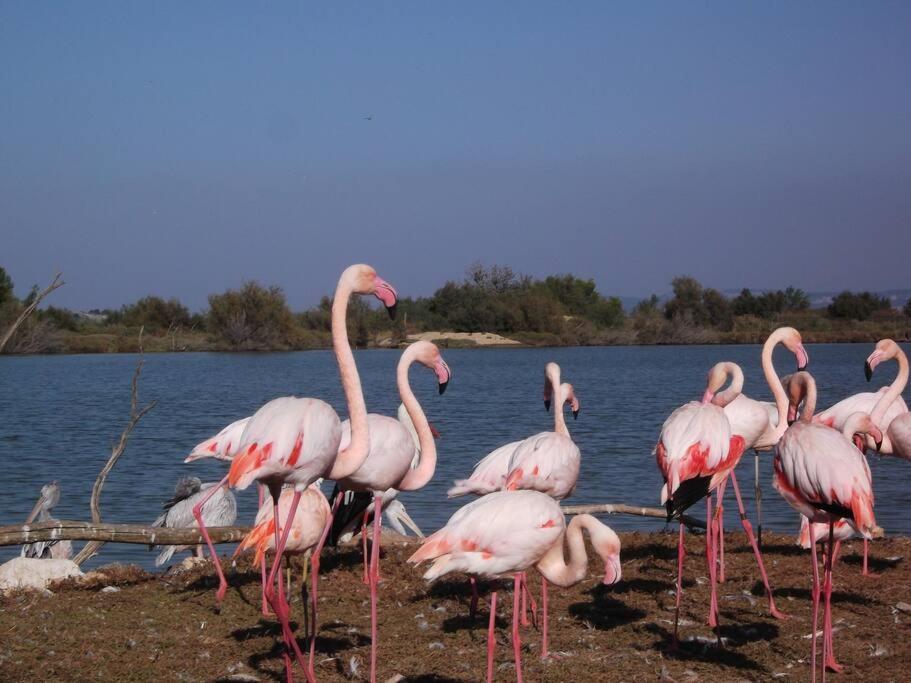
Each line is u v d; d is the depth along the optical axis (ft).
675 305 300.40
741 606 24.29
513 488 24.02
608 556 18.53
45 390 124.36
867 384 121.60
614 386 128.57
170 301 253.44
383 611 24.67
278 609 17.94
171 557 34.68
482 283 316.40
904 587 25.71
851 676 18.97
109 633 22.56
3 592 26.27
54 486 32.24
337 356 19.98
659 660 20.29
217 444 28.37
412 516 41.93
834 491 18.16
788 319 312.50
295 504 18.54
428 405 103.24
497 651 21.22
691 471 21.07
